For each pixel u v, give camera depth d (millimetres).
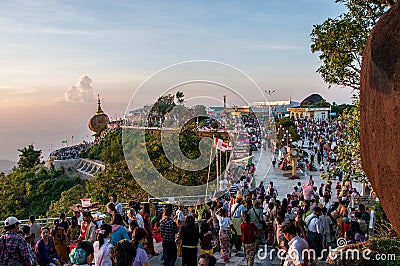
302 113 77250
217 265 9734
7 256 6324
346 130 12273
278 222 9016
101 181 19969
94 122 62594
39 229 10305
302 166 34375
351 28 11070
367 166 4523
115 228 7348
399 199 3859
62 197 29031
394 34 4078
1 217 36844
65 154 54594
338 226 11828
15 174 44906
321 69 11883
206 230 8805
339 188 19625
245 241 8875
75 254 6484
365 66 4551
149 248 10102
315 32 11648
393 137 3852
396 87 3822
